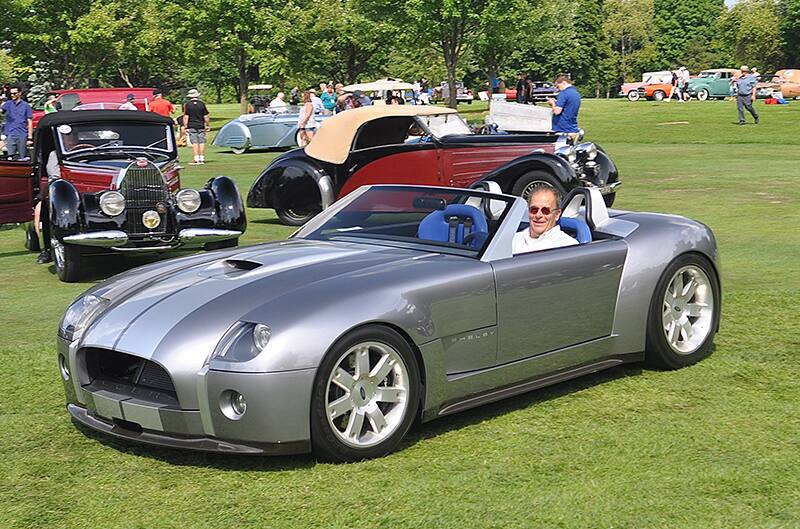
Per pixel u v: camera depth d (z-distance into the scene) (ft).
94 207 32.63
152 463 14.83
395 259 16.38
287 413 13.92
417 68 246.06
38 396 18.60
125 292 16.31
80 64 167.94
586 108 163.43
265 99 176.14
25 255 38.91
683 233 19.34
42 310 27.17
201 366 14.11
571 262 17.48
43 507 13.21
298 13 171.01
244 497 13.41
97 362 15.72
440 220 17.70
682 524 12.16
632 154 75.97
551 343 17.29
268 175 44.75
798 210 42.37
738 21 333.62
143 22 168.96
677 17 416.67
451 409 15.89
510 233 16.85
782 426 15.85
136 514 12.92
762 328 22.27
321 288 14.84
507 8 165.27
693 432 15.62
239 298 14.88
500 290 16.29
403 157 42.80
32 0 157.48
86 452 15.39
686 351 19.43
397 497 13.24
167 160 37.24
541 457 14.67
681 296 19.42
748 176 56.85
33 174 37.22
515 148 42.75
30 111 65.57
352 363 14.66
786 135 89.81
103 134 36.86
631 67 400.47
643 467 14.12
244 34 172.35
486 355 16.25
